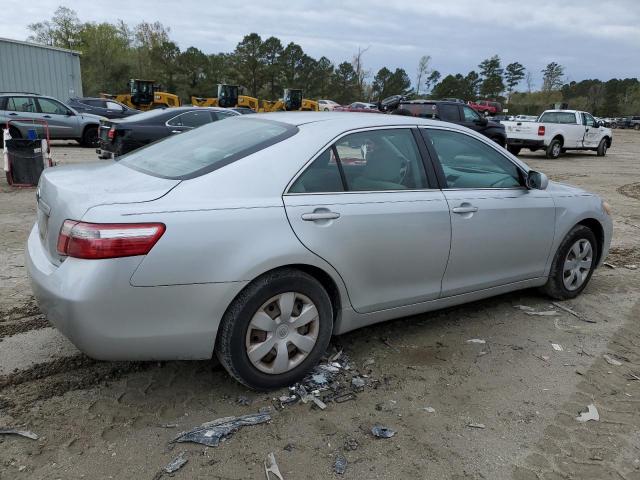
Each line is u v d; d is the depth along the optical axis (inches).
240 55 2977.4
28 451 99.7
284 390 123.1
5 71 976.9
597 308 183.3
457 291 151.8
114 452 100.4
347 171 129.0
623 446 109.0
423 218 137.2
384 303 136.6
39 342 141.6
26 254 121.3
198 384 124.8
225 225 107.7
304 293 120.1
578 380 134.4
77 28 2770.7
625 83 3991.1
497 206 154.9
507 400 124.0
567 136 761.0
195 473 95.8
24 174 369.4
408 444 106.6
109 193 106.0
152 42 2827.3
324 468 98.7
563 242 178.9
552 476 99.4
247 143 124.4
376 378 131.0
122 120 431.8
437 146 149.5
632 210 379.9
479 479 97.8
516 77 3917.3
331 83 3267.7
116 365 131.8
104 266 98.2
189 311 106.0
